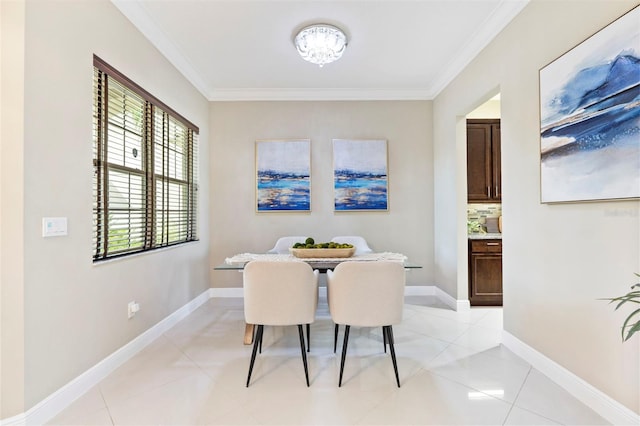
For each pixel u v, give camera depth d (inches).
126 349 89.0
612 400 62.3
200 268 146.4
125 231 92.4
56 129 66.3
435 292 159.2
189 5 92.2
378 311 76.3
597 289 65.5
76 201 71.4
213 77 141.5
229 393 73.2
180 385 76.5
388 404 68.9
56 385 65.7
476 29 105.6
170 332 111.6
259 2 91.6
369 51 119.8
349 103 159.8
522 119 89.0
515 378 79.2
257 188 158.6
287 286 77.1
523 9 88.4
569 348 72.9
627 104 57.6
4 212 57.9
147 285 100.3
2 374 57.8
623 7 59.0
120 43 87.8
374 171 159.5
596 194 64.0
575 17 69.9
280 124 159.2
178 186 127.6
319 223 159.3
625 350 59.8
